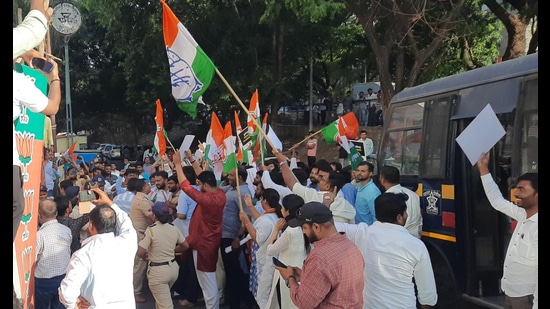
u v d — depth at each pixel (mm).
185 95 5875
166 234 6262
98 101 33125
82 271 3820
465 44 17562
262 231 5504
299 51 22766
